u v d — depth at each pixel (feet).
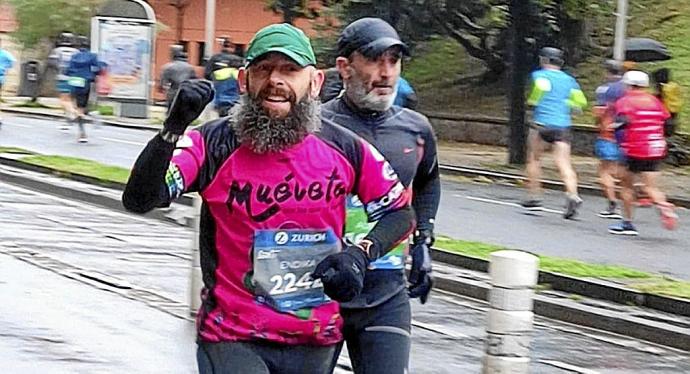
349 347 17.02
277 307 14.15
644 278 38.96
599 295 37.45
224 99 70.44
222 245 14.19
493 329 19.36
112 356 27.30
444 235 50.62
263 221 14.10
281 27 14.11
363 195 14.71
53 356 26.99
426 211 18.70
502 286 19.33
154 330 30.27
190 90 13.32
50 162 68.64
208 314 14.28
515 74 89.97
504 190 74.64
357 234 16.52
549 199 69.41
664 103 66.95
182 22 161.99
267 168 14.12
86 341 28.66
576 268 39.91
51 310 32.14
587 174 83.35
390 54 17.70
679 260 46.98
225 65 70.95
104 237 46.93
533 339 32.63
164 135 13.44
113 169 66.13
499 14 96.43
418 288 18.11
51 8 144.66
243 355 14.05
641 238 53.47
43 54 148.56
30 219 51.08
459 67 123.85
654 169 54.60
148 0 167.12
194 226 31.76
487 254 42.32
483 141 109.29
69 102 108.27
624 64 64.54
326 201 14.30
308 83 14.15
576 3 93.40
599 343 32.81
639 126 54.34
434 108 118.73
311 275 14.24
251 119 13.97
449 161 92.02
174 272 39.29
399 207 14.84
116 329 30.19
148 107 120.98
